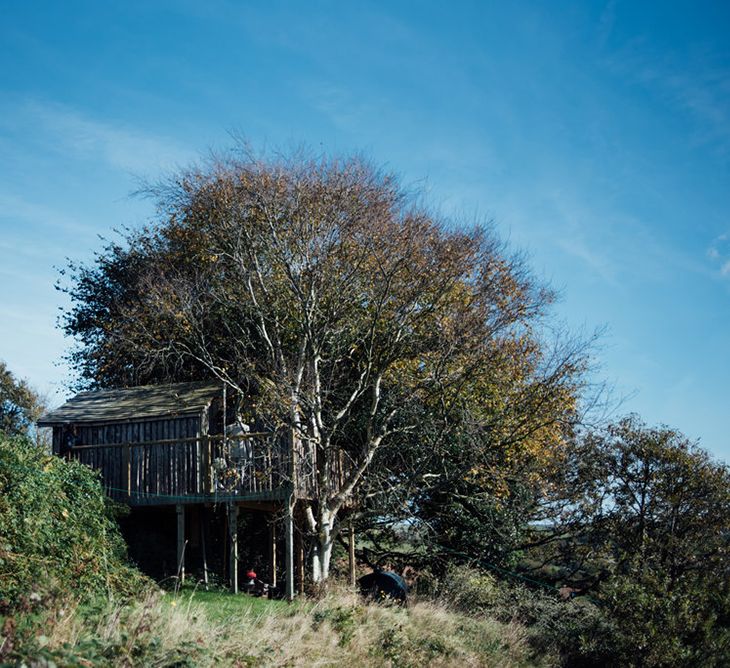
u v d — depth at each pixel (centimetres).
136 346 3133
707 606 2231
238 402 2688
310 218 2897
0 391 4197
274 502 2522
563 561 3005
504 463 2862
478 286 2822
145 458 2512
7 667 932
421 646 1891
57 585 1440
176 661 1150
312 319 2728
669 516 2823
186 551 2608
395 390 2805
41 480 1819
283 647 1480
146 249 3716
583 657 2338
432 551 2983
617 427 2958
